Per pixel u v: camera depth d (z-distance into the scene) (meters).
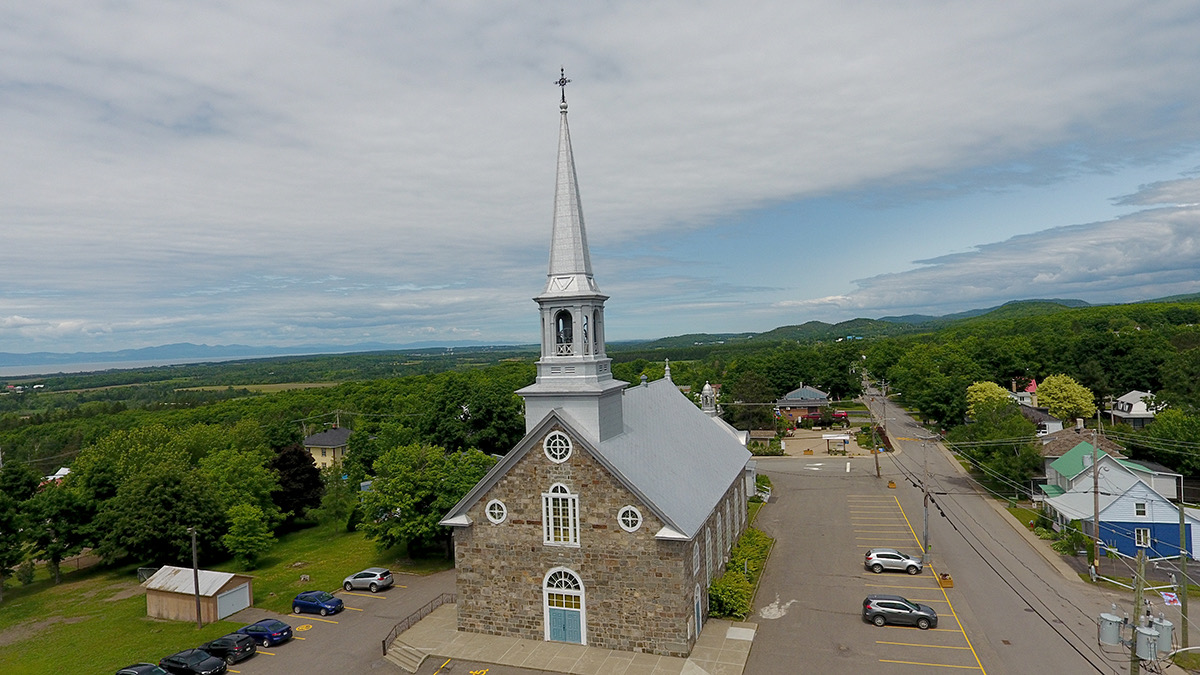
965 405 115.50
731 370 179.12
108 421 138.75
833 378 172.50
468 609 40.19
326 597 46.78
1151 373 120.75
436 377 188.12
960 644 38.00
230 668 37.97
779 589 47.53
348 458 91.44
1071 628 40.06
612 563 37.16
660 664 35.44
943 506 71.31
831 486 82.88
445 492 56.22
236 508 61.03
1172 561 52.41
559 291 42.28
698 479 46.53
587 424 40.53
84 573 63.81
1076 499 59.28
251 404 160.88
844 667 35.41
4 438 126.62
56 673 39.53
